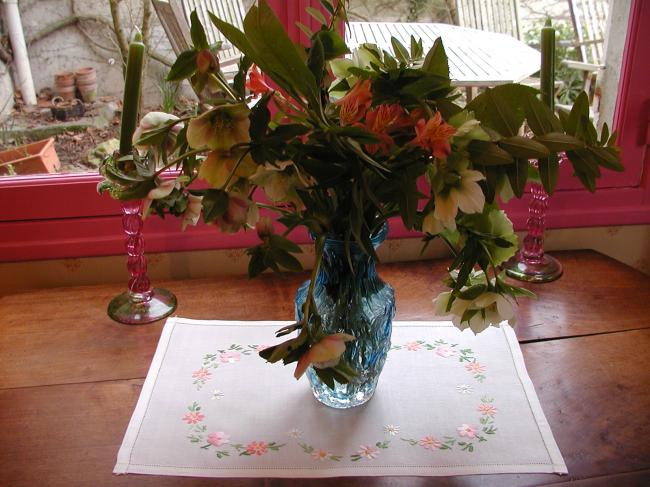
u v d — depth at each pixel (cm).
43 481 71
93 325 104
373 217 71
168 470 73
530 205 118
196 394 86
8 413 82
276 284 118
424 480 72
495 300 69
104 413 83
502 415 82
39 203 117
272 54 57
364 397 83
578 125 66
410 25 120
